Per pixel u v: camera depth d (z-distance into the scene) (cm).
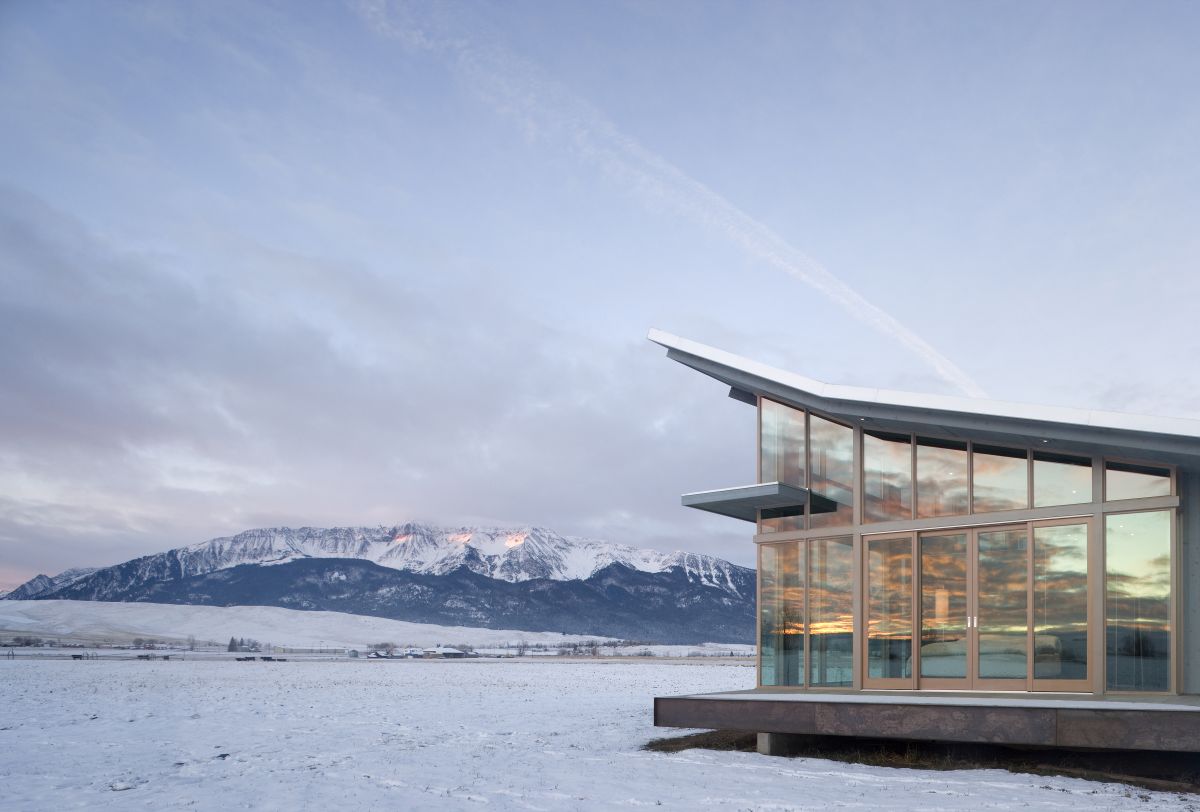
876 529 1697
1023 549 1538
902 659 1638
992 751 1431
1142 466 1444
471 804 1242
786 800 1198
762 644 1850
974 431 1516
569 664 10919
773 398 1895
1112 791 1197
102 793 1396
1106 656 1427
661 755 1662
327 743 2078
